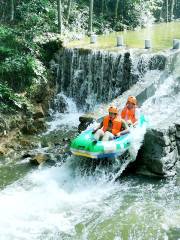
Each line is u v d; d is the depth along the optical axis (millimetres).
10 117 13047
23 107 13625
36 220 8242
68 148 11633
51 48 15961
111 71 14836
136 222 8062
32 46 15258
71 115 15219
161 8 28250
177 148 10352
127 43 17188
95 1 23531
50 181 9875
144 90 12758
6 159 11352
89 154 9367
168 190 9289
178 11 32688
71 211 8547
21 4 17312
